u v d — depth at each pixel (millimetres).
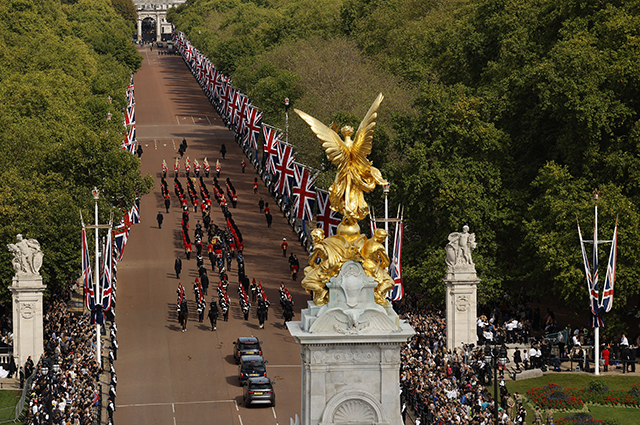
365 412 185875
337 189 190125
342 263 185375
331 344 182750
